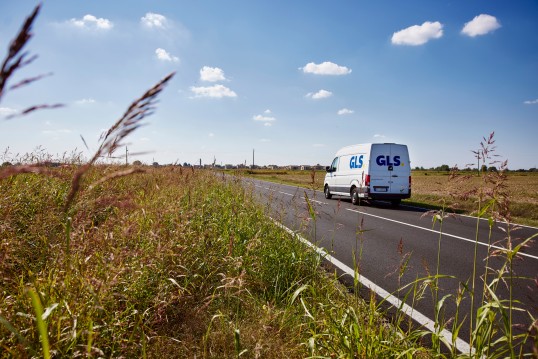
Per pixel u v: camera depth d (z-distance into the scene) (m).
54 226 3.37
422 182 36.97
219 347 2.66
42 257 3.00
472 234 8.62
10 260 2.84
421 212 12.99
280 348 2.66
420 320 3.71
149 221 3.85
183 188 5.98
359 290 4.48
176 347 2.61
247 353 2.59
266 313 3.03
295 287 3.95
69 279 2.39
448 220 11.00
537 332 1.62
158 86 0.86
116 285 2.72
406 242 7.55
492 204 2.35
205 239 4.36
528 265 5.92
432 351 2.53
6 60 0.58
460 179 2.55
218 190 8.72
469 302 4.24
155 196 4.70
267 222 5.89
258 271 4.02
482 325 2.34
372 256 6.27
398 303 4.13
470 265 5.86
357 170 14.97
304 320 3.16
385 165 14.18
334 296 3.78
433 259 6.17
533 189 26.62
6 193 4.12
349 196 15.69
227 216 5.71
